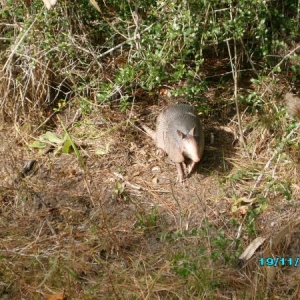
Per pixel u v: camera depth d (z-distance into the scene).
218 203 2.72
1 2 3.13
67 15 3.11
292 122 2.95
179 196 2.77
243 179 2.82
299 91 3.19
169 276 2.38
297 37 3.29
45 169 2.91
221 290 2.34
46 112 3.16
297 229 2.57
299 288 2.28
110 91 3.01
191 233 2.55
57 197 2.77
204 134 3.04
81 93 3.14
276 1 3.27
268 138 2.97
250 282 2.35
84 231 2.61
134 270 2.41
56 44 3.06
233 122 3.07
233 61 3.26
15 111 3.10
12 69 3.09
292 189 2.75
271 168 2.86
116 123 3.07
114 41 3.21
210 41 3.04
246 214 2.64
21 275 2.39
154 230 2.61
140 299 2.29
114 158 2.95
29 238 2.59
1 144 3.02
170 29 2.90
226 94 3.17
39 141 3.03
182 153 2.81
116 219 2.67
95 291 2.34
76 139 3.03
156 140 2.98
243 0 2.97
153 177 2.87
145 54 3.00
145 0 3.08
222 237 2.47
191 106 3.01
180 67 2.97
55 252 2.50
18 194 2.76
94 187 2.81
